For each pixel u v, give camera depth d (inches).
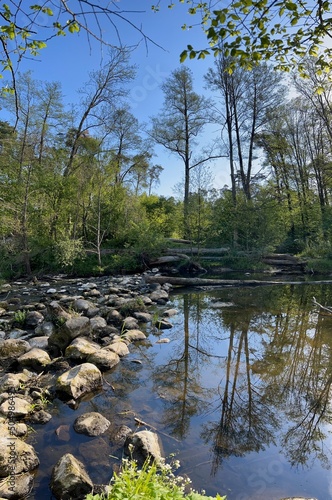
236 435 138.7
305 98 876.0
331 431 143.3
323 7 87.8
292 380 192.1
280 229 755.4
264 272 657.0
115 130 767.7
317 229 856.9
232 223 706.2
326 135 881.5
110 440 133.0
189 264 655.8
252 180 915.4
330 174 866.1
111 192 743.1
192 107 891.4
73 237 654.5
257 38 92.1
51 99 639.8
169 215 857.5
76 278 577.3
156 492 66.4
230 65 104.8
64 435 136.4
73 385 168.6
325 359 222.8
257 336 271.9
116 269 627.5
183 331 285.9
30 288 480.4
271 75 793.6
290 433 141.6
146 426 144.1
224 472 117.0
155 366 211.0
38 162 623.5
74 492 104.0
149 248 651.5
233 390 179.6
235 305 381.1
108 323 294.0
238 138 826.2
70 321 235.1
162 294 414.3
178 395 173.2
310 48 100.7
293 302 396.2
